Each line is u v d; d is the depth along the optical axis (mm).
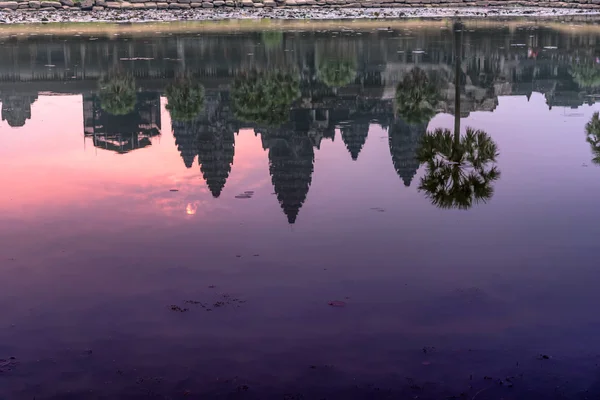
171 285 9055
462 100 22750
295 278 9219
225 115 21266
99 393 6793
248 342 7660
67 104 23000
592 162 14305
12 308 8484
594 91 23609
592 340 7617
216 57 34031
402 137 16734
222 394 6754
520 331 7812
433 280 9086
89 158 15672
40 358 7410
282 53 35656
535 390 6762
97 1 67938
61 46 38906
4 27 50344
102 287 9000
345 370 7125
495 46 38219
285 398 6688
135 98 23984
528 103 21688
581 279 9023
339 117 22141
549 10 67875
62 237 10719
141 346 7617
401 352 7438
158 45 39156
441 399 6641
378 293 8758
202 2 71375
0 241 10562
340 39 42125
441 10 69125
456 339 7672
